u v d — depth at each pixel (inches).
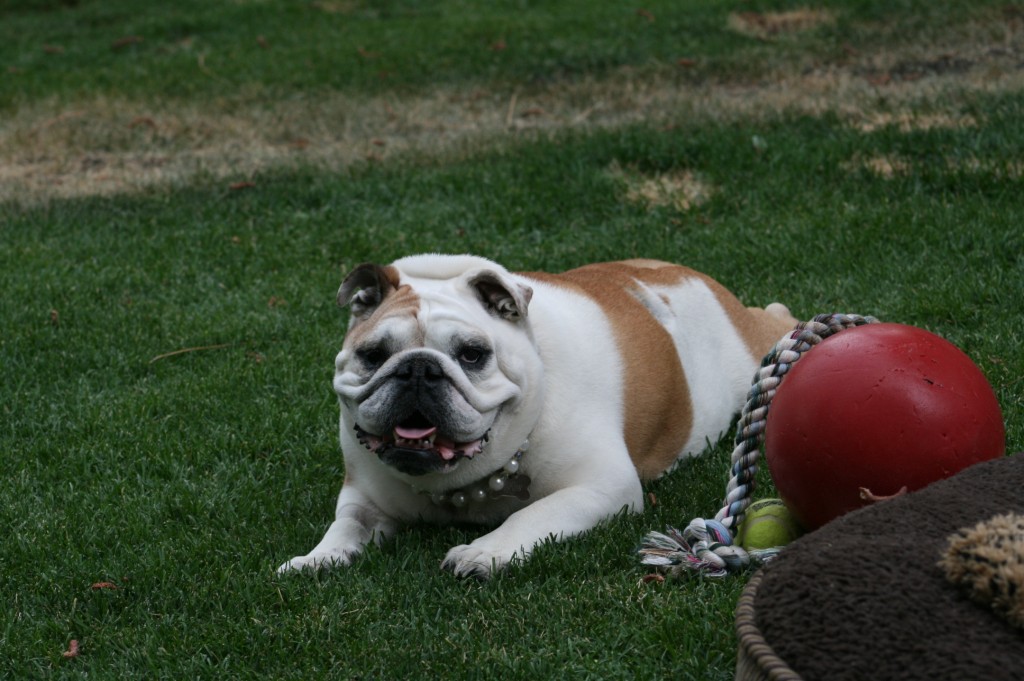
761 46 932.6
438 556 302.0
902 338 267.4
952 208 545.6
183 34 1208.2
